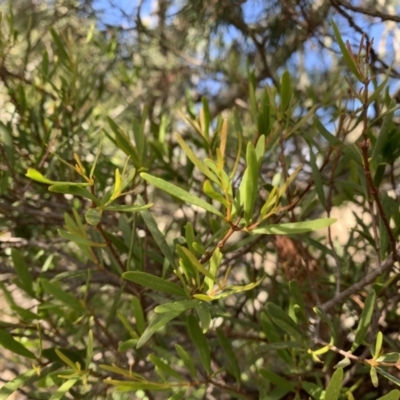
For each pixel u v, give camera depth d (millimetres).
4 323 246
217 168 162
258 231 173
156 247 382
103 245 204
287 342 218
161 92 630
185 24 572
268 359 328
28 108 359
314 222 168
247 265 375
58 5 515
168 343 386
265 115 258
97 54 536
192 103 412
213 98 660
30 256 403
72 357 267
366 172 192
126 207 179
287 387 232
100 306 421
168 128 474
